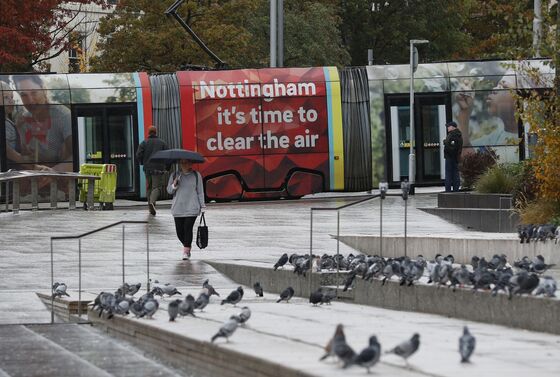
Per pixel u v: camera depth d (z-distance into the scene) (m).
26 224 45.91
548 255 29.75
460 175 61.41
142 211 53.47
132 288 25.44
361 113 62.84
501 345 17.52
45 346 19.97
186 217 34.84
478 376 14.46
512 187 45.03
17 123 60.56
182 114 61.62
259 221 47.22
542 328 19.31
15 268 32.62
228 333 16.92
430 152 63.34
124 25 89.06
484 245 32.19
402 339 17.66
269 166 62.00
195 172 35.25
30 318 24.39
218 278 31.11
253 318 20.75
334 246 38.09
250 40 93.88
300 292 27.30
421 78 63.38
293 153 62.12
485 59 64.12
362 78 63.22
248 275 30.03
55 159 60.84
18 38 75.12
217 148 61.69
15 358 18.73
